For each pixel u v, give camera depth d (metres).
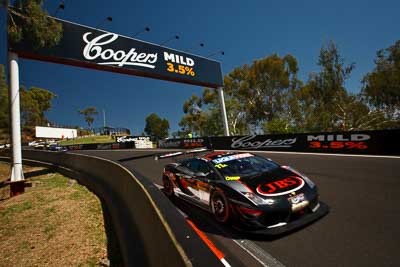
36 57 12.08
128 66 15.46
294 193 3.42
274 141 13.77
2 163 21.78
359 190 4.93
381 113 18.75
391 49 18.39
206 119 32.59
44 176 12.95
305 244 3.07
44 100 65.56
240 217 3.41
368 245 2.88
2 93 23.72
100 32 14.41
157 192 4.55
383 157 8.16
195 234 2.79
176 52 18.41
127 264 3.36
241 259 2.93
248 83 31.17
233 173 4.21
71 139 58.34
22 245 5.12
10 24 10.54
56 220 6.22
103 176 8.18
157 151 20.56
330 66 19.19
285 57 29.80
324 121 19.84
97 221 5.73
